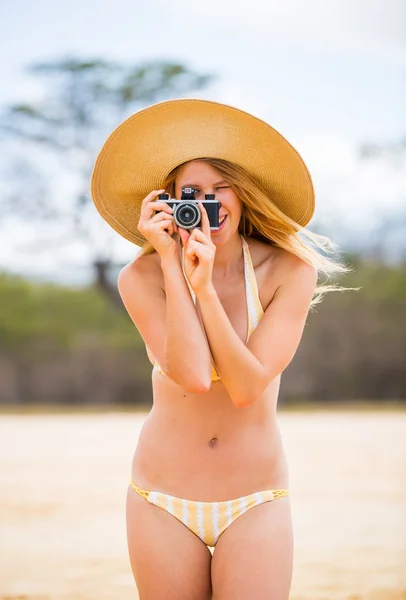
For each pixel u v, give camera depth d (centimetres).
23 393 3481
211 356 397
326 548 770
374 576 672
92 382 3481
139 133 424
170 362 393
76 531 845
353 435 1736
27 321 3559
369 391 3434
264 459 410
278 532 397
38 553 754
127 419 2272
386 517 901
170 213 400
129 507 417
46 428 1962
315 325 3466
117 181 440
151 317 416
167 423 414
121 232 455
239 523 400
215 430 410
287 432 1808
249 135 416
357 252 3672
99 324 3678
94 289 3759
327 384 3434
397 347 3450
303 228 433
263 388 398
